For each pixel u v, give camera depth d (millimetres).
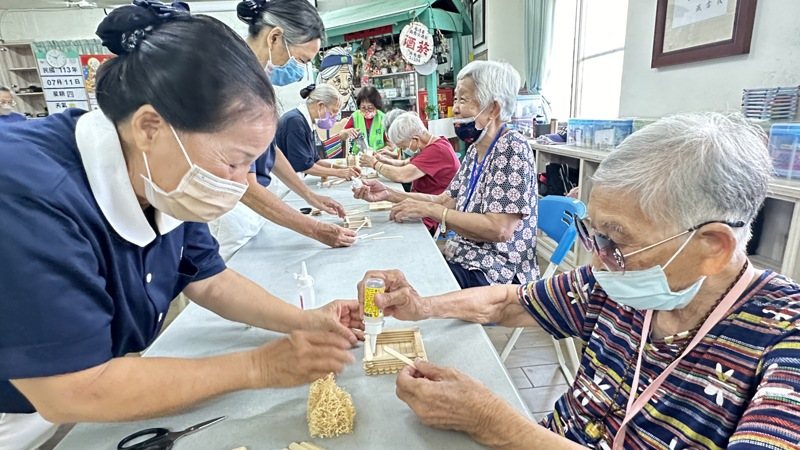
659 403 707
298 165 2924
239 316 984
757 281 663
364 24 5395
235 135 613
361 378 837
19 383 569
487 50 5672
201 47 567
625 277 701
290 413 749
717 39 2209
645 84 2840
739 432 552
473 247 1699
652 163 626
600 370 841
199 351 932
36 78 6617
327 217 2105
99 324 598
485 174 1660
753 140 620
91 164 615
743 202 601
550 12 4082
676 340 709
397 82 5660
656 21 2625
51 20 6145
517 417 667
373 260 1471
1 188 525
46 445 1654
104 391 592
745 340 630
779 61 1921
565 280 989
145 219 695
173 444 679
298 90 5367
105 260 660
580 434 838
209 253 977
